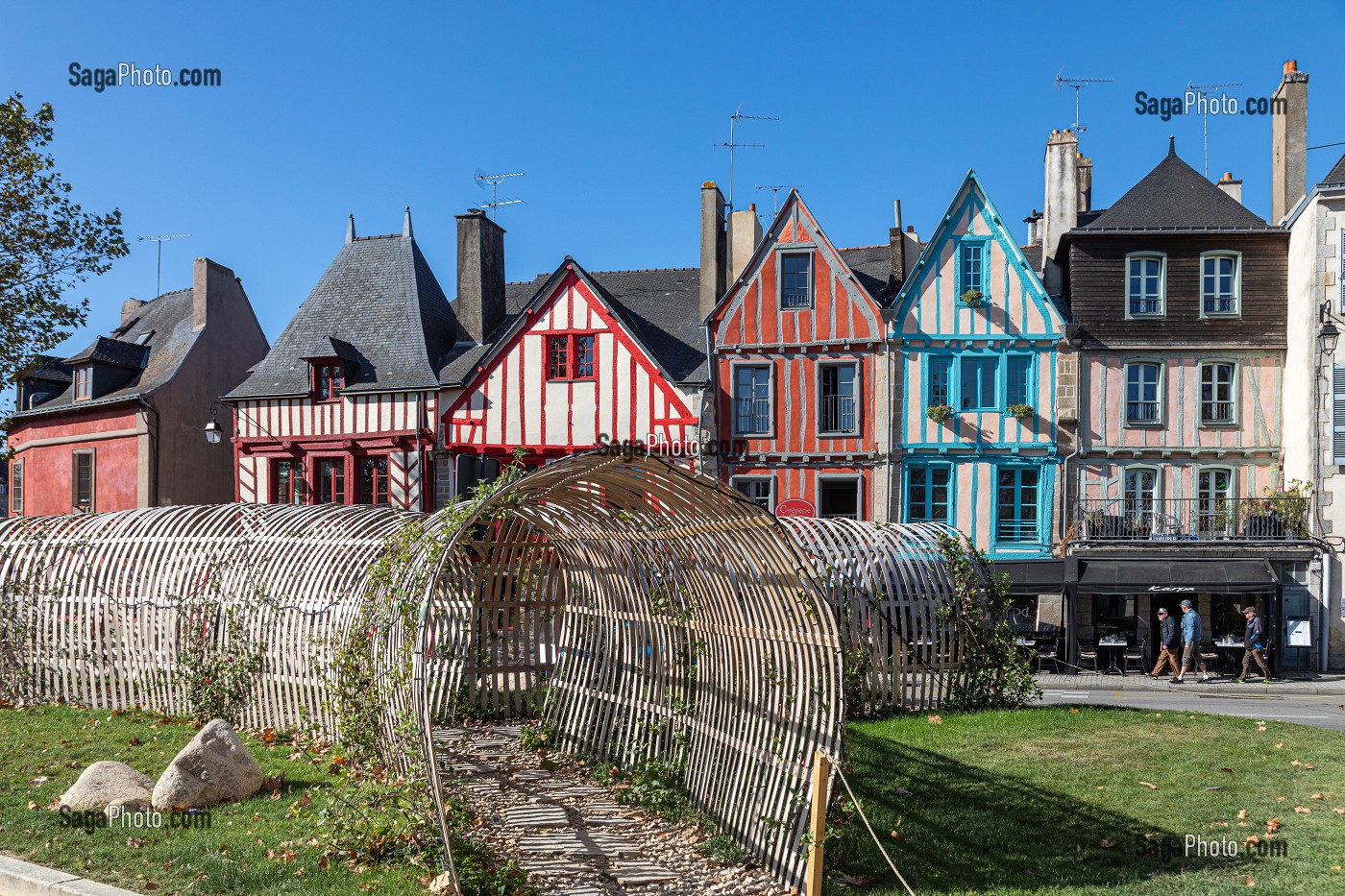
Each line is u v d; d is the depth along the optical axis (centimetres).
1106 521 2166
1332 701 1578
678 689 896
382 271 2680
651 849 745
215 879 614
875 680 1150
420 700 649
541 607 1232
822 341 2312
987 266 2275
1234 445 2217
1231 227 2241
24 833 696
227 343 3012
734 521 693
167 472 2783
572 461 683
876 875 653
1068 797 783
